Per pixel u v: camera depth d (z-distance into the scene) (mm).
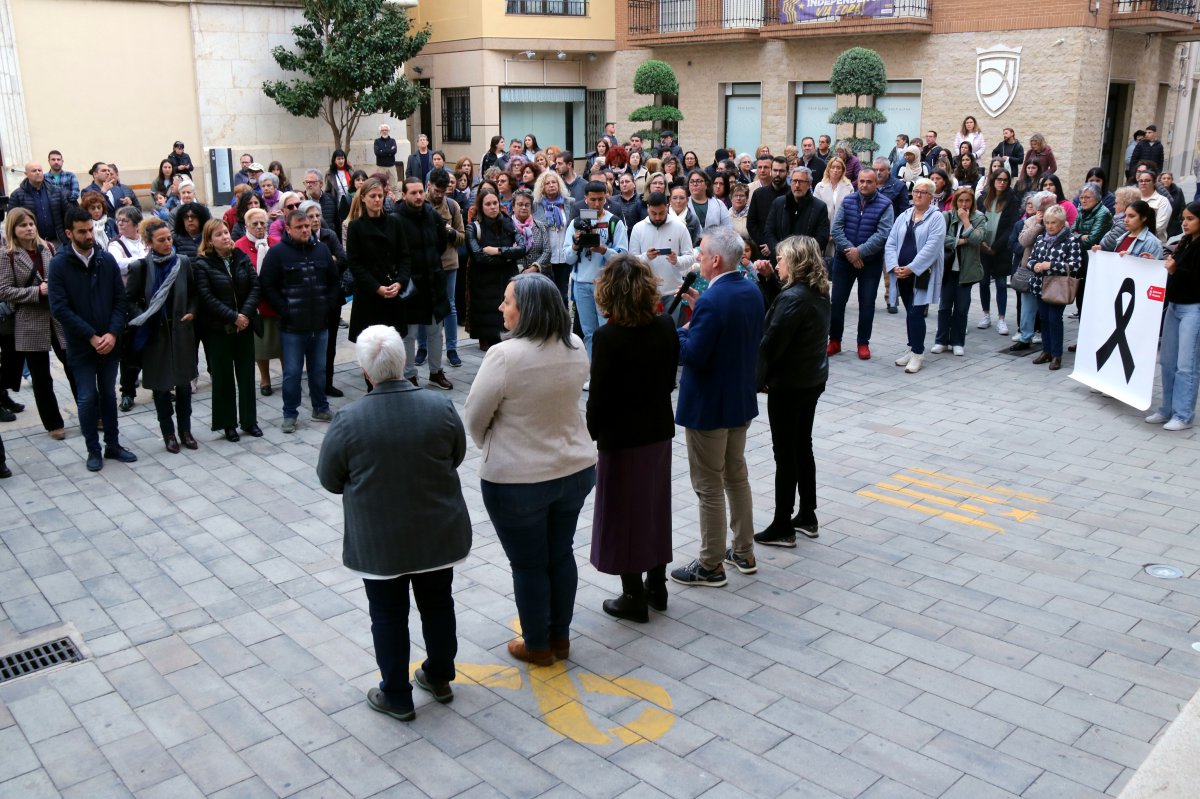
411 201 8516
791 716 4191
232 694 4449
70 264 6980
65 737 4148
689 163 14336
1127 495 6617
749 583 5434
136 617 5176
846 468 7215
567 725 4164
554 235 9945
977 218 10125
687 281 5188
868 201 10023
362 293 8305
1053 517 6277
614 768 3869
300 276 7934
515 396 4188
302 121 19438
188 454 7668
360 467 3896
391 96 19188
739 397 5066
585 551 5914
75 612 5234
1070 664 4555
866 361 10383
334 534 6215
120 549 6004
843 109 21281
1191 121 28359
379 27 18969
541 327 4195
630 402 4594
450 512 4039
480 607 5227
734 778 3791
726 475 5379
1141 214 8477
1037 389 9227
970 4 21172
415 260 8578
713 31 24562
